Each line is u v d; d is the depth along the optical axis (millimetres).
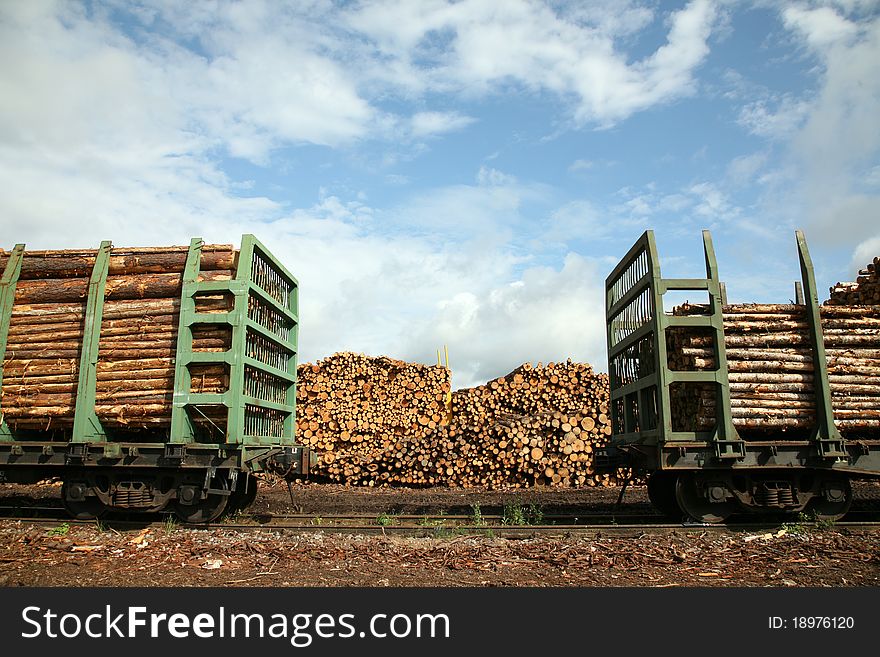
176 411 8516
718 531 8336
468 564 6523
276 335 10312
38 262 9562
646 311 9273
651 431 9086
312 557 6809
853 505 11078
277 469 9594
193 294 8867
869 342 9047
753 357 8773
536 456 16047
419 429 17781
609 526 8492
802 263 9086
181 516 8945
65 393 9094
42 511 10102
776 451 8445
